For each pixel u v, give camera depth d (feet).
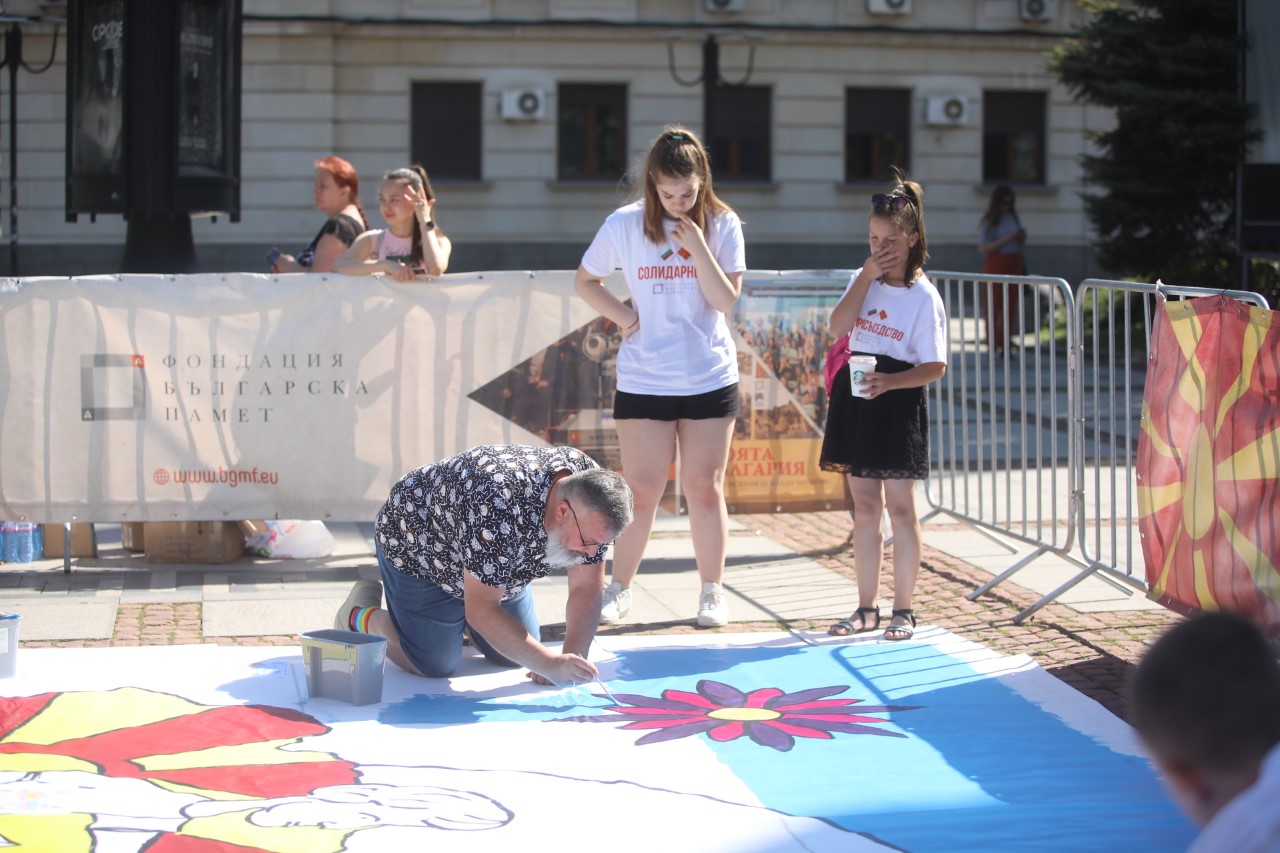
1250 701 5.65
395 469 21.22
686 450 18.24
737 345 22.38
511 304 21.22
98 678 15.49
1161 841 11.35
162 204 29.91
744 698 15.24
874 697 15.28
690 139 17.40
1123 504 26.76
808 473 22.77
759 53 83.20
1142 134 58.34
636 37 81.66
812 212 84.64
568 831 11.40
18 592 19.60
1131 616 18.62
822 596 20.03
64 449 20.66
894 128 85.51
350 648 14.70
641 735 13.96
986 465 31.27
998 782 12.70
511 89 80.89
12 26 45.37
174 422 20.81
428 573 14.89
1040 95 86.17
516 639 14.38
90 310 20.52
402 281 20.99
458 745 13.58
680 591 20.27
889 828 11.59
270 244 78.43
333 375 20.99
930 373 16.92
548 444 21.49
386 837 11.16
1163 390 16.21
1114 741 13.82
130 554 22.13
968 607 19.26
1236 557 15.05
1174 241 59.52
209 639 17.46
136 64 29.35
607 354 21.44
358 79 79.46
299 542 21.85
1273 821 5.49
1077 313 18.93
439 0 79.61
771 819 11.75
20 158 73.36
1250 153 49.65
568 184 82.17
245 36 77.20
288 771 12.69
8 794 11.91
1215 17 58.23
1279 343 14.42
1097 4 61.46
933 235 85.66
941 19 84.33
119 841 10.91
